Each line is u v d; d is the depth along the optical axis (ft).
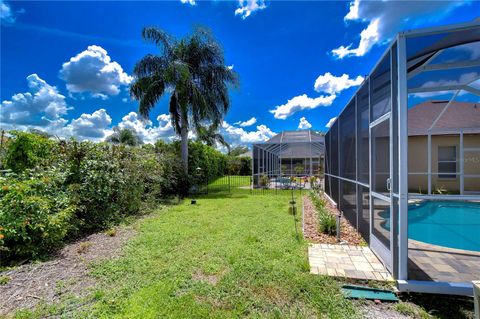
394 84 10.28
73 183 17.48
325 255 12.84
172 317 7.89
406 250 9.57
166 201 31.35
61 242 14.38
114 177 20.65
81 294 9.28
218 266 11.58
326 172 35.45
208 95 44.21
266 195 38.06
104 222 18.45
